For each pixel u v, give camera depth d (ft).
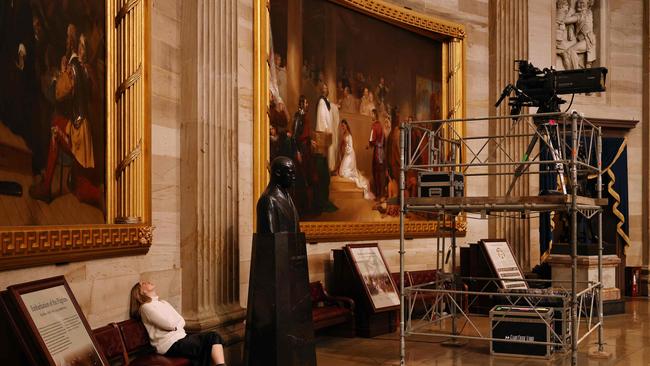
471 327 33.91
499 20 43.45
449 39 41.29
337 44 34.14
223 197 24.64
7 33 16.12
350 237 34.27
